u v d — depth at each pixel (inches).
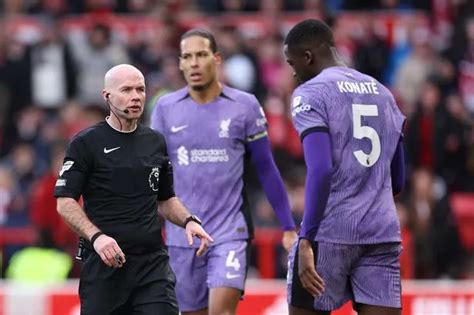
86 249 1033.5
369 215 1013.2
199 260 1221.1
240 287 1197.1
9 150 2289.6
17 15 2534.5
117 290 1027.3
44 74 2316.7
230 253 1200.8
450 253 1920.5
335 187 1011.9
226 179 1218.6
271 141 2091.5
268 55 2325.3
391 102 1041.5
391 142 1034.1
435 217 1925.4
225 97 1234.0
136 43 2377.0
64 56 2316.7
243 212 1222.9
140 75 1035.9
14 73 2322.8
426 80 2369.6
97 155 1023.6
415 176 1961.1
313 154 994.7
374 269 1019.3
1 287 1453.0
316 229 991.6
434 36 2549.2
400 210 1923.0
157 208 1045.2
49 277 1720.0
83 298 1034.1
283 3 2556.6
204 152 1221.7
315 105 1007.6
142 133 1047.0
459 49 2445.9
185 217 1049.5
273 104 2174.0
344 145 1011.9
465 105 2390.5
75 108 2090.3
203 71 1218.6
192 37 1225.4
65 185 1015.0
